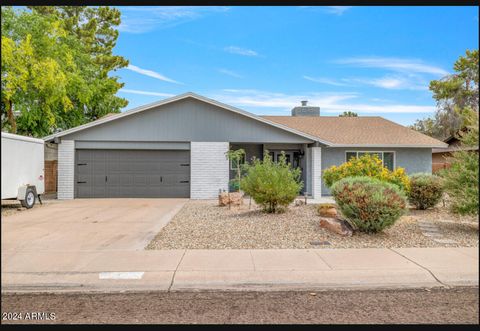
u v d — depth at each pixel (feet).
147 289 17.85
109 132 57.26
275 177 38.06
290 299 16.61
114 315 14.92
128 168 57.77
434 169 86.84
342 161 63.46
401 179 42.09
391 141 63.72
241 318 14.64
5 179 42.73
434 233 29.55
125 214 40.88
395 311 15.25
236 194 47.60
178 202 52.70
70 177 56.65
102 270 20.22
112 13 125.39
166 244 26.21
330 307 15.70
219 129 58.34
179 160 58.34
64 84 65.87
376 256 22.79
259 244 26.02
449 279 18.93
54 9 108.06
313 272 19.81
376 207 27.94
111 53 126.72
